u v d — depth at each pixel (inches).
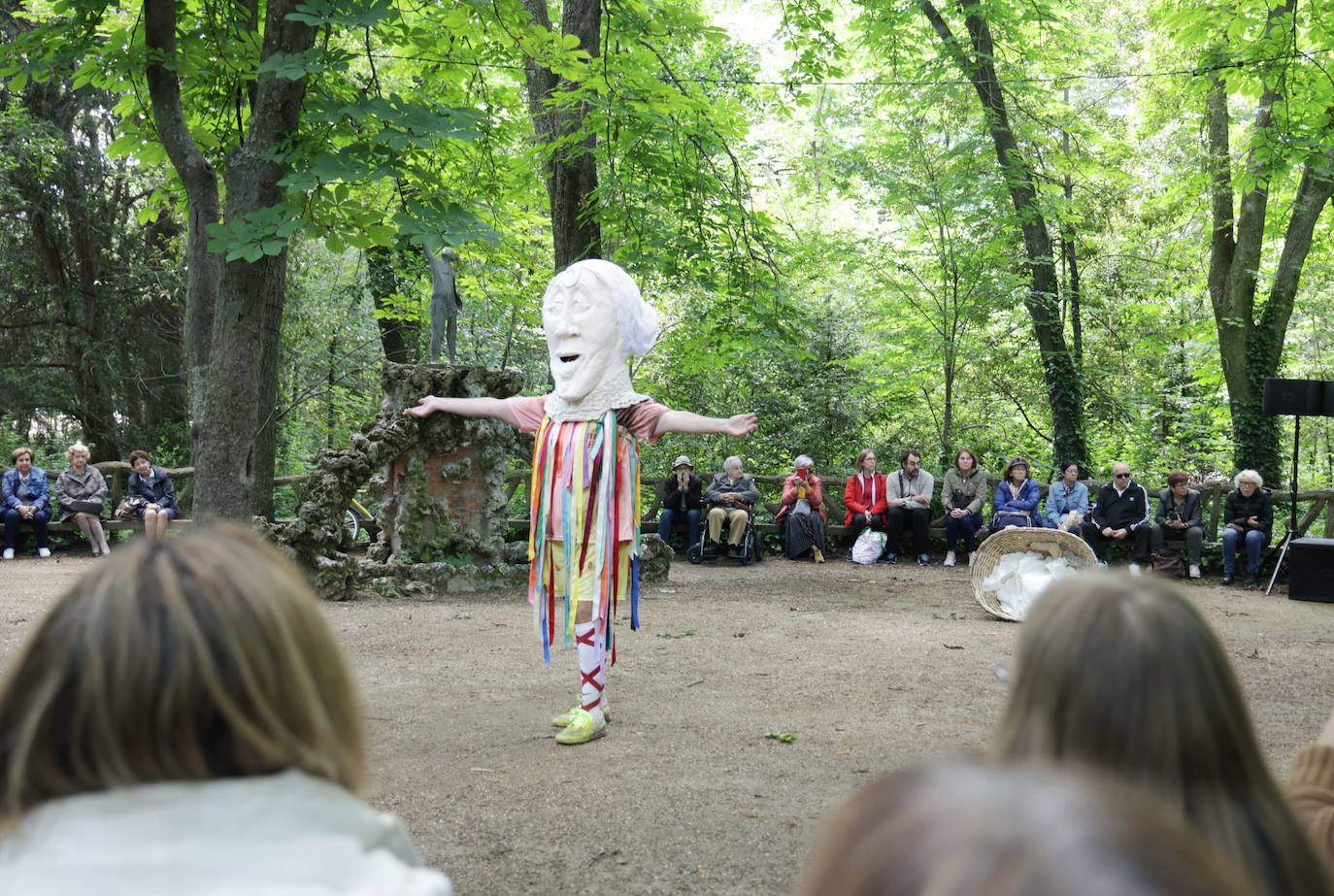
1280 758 227.6
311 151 322.0
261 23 401.4
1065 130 721.0
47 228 746.8
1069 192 815.1
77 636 40.1
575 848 170.4
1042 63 757.9
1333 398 478.6
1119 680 52.5
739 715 252.7
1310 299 888.3
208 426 339.3
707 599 445.1
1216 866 18.7
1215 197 702.5
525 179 525.7
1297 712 268.2
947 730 241.3
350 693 45.9
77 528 579.2
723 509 573.6
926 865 19.3
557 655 323.3
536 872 161.9
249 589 42.1
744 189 573.3
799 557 597.6
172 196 429.7
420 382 444.5
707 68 652.1
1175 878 18.1
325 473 430.3
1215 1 579.2
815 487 593.0
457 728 240.1
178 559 42.3
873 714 254.7
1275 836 50.3
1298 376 975.6
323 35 332.5
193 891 36.9
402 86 505.4
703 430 241.0
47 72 344.5
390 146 311.6
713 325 562.6
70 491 574.6
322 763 42.3
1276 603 467.2
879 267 715.4
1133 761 51.8
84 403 768.9
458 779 203.6
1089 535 552.4
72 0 339.6
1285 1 555.5
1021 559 407.5
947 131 710.5
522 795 194.4
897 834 20.2
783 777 205.9
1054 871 18.2
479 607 413.4
